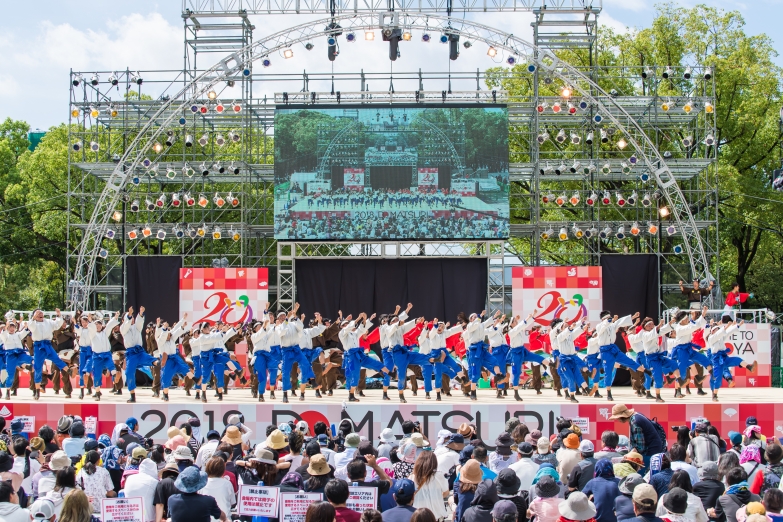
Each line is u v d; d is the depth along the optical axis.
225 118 33.03
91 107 31.55
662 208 29.50
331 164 28.55
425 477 10.37
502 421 20.11
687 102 30.52
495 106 28.56
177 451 10.78
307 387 24.44
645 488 8.83
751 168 40.16
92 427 20.23
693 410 20.12
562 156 35.75
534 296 27.62
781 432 20.16
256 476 10.92
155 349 23.39
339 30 28.23
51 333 21.25
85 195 32.56
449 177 28.48
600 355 21.20
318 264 29.22
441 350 21.14
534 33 32.16
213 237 29.81
